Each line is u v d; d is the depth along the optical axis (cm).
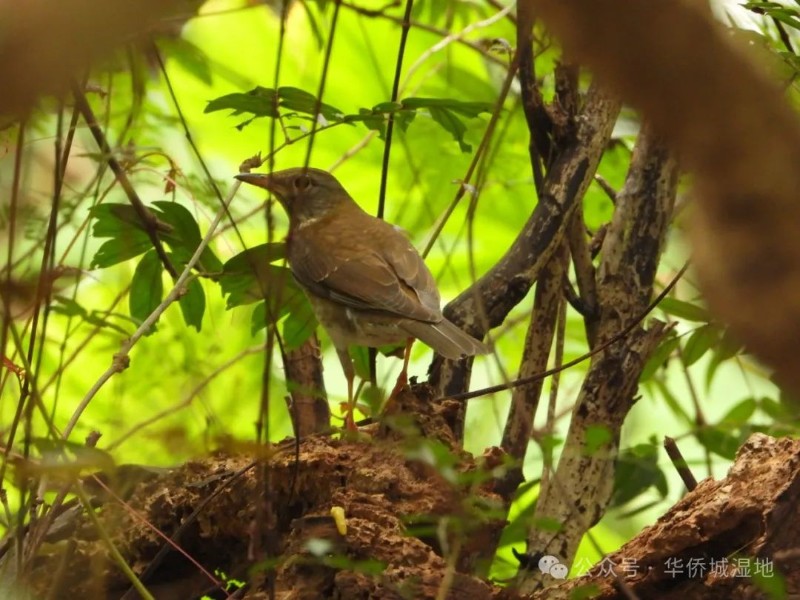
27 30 295
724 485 762
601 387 999
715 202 286
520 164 1584
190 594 863
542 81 1254
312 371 1089
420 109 1101
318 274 1084
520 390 1020
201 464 868
